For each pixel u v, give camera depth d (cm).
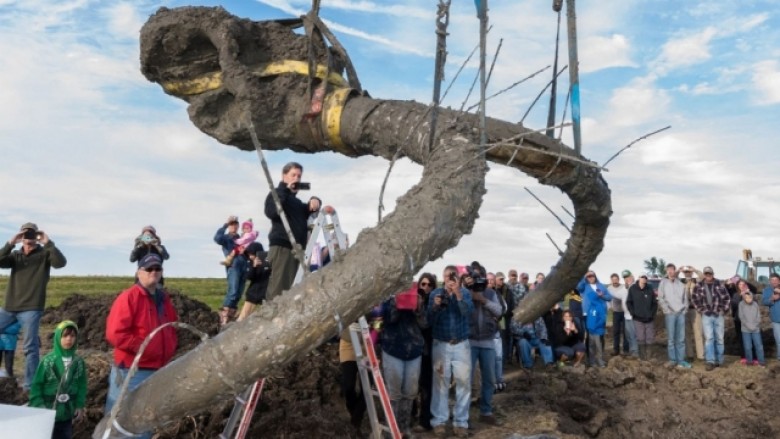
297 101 545
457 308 646
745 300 1195
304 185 582
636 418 897
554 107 597
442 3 415
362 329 523
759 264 1656
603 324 1125
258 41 571
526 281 1138
